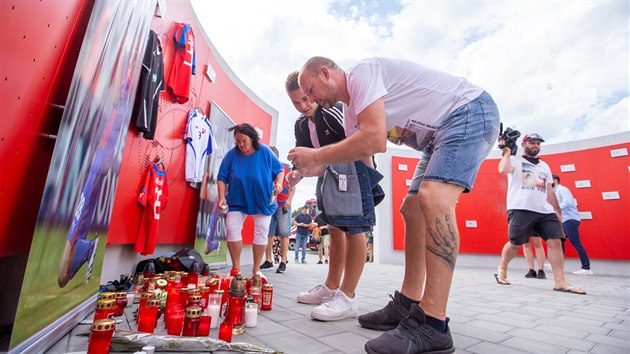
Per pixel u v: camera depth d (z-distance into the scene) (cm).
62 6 119
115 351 111
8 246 106
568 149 848
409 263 167
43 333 109
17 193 107
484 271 698
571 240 695
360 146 126
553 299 292
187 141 417
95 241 174
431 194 130
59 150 104
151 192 319
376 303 245
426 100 141
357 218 192
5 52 86
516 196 403
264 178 316
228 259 573
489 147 144
